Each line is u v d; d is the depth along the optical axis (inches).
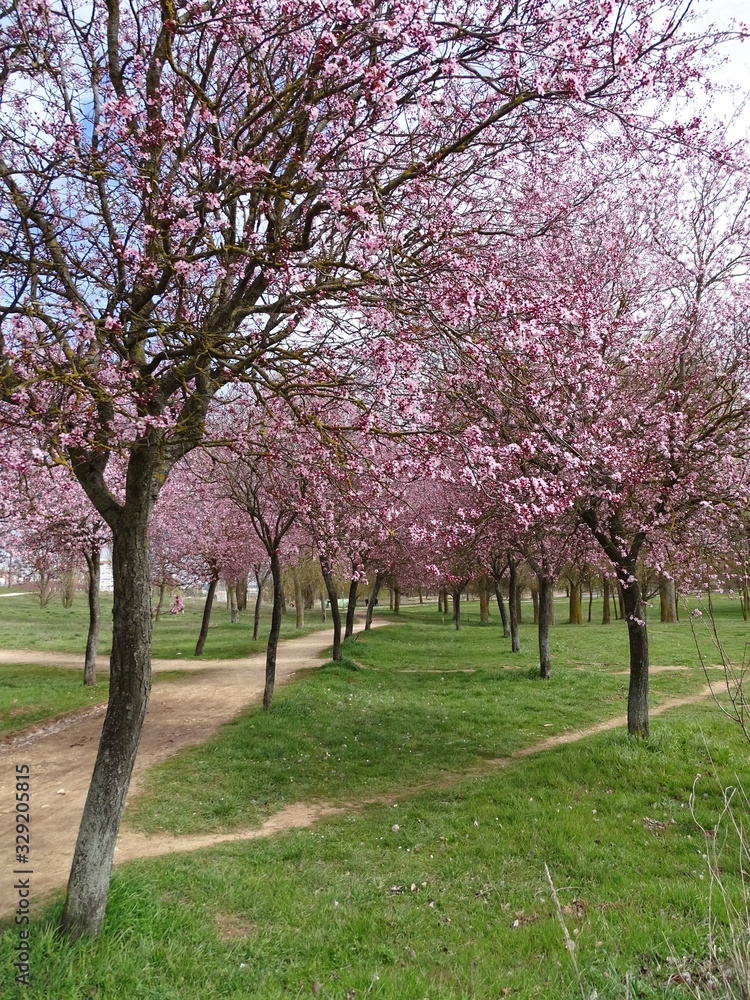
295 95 198.1
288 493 358.3
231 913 225.5
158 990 171.3
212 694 647.8
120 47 237.8
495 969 187.6
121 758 208.5
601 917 208.8
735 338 430.6
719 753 378.6
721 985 139.1
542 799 330.6
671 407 403.2
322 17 164.9
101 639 1243.2
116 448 194.5
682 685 641.0
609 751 389.1
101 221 254.5
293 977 186.7
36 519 544.1
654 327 445.7
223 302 240.5
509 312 205.5
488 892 242.7
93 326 191.3
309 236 222.4
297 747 445.1
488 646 1035.9
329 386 199.8
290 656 940.0
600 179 358.6
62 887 245.0
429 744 461.1
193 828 315.6
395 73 183.9
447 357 223.6
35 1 189.3
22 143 197.8
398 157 214.2
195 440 210.8
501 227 271.4
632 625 428.8
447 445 219.0
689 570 397.7
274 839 301.7
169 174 207.6
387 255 203.8
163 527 919.7
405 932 216.2
